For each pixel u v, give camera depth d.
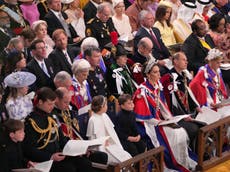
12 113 23.47
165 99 28.64
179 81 29.03
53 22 32.03
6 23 30.42
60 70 27.95
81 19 33.41
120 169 23.14
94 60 27.50
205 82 29.64
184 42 33.28
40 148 22.86
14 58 25.77
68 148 22.84
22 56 25.94
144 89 27.55
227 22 37.78
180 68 29.06
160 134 27.31
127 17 34.91
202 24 33.03
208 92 29.83
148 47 30.31
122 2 34.38
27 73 24.16
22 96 23.86
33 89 26.17
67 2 33.22
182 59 28.95
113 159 24.38
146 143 27.12
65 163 22.89
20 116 23.52
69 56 28.94
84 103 26.61
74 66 26.55
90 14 34.62
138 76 29.20
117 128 25.95
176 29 35.34
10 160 21.77
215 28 34.69
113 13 34.62
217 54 29.81
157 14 34.69
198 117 28.75
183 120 28.08
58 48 28.30
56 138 23.31
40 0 33.50
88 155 23.83
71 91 25.62
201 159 27.17
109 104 26.73
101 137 24.36
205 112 28.91
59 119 24.14
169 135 27.20
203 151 27.17
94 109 25.11
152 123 27.34
